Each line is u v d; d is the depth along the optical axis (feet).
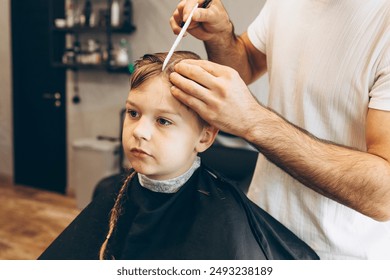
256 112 2.01
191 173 2.34
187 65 1.94
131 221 2.39
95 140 10.61
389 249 2.66
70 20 10.46
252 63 3.33
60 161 11.85
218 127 2.03
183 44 9.02
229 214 2.24
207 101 1.93
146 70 2.07
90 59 10.45
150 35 10.12
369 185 2.06
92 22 10.30
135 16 10.23
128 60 10.39
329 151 2.13
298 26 2.63
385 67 2.17
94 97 11.03
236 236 2.18
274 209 2.81
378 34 2.23
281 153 2.11
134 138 2.10
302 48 2.59
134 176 2.49
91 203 2.64
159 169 2.14
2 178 12.94
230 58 3.15
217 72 1.92
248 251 2.21
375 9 2.26
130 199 2.43
